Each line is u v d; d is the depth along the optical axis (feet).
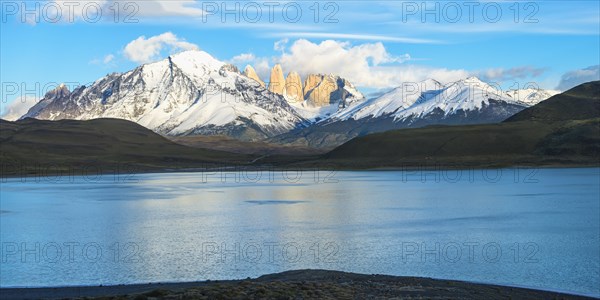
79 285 142.00
